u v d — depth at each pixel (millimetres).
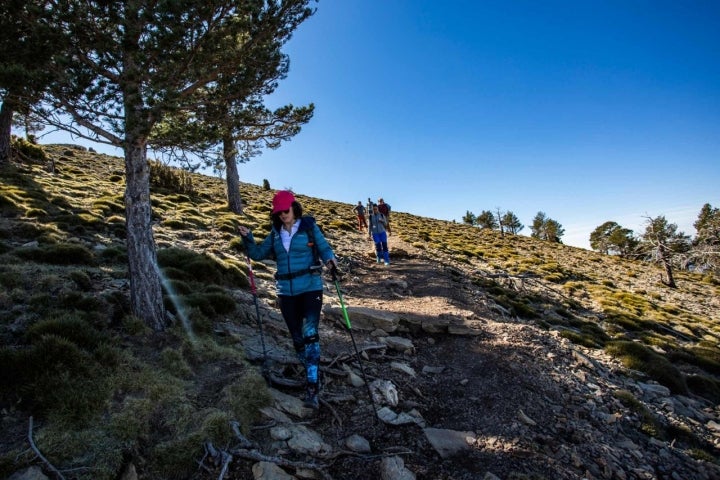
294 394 4965
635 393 7441
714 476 5098
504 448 4441
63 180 18328
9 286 5543
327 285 11320
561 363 7297
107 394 3809
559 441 4855
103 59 4633
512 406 5398
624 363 9148
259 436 3977
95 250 8648
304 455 3850
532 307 14492
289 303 4746
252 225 17781
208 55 5133
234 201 21203
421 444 4387
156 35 4520
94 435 3371
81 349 4227
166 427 3783
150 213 5406
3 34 4301
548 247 45094
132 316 5203
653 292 28328
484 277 17578
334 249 16938
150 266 5301
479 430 4801
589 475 4332
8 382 3637
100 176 24219
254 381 4617
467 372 6379
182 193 23906
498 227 75875
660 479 4789
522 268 24016
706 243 38094
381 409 4871
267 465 3547
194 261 8609
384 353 6824
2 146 18766
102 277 6820
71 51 4617
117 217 12047
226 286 8648
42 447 3135
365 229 27141
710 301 29234
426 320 8305
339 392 5160
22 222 9484
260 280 10070
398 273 14023
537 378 6340
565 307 16406
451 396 5609
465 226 52625
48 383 3629
